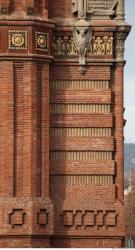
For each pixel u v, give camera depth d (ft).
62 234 174.70
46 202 172.96
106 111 177.17
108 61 177.27
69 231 174.81
